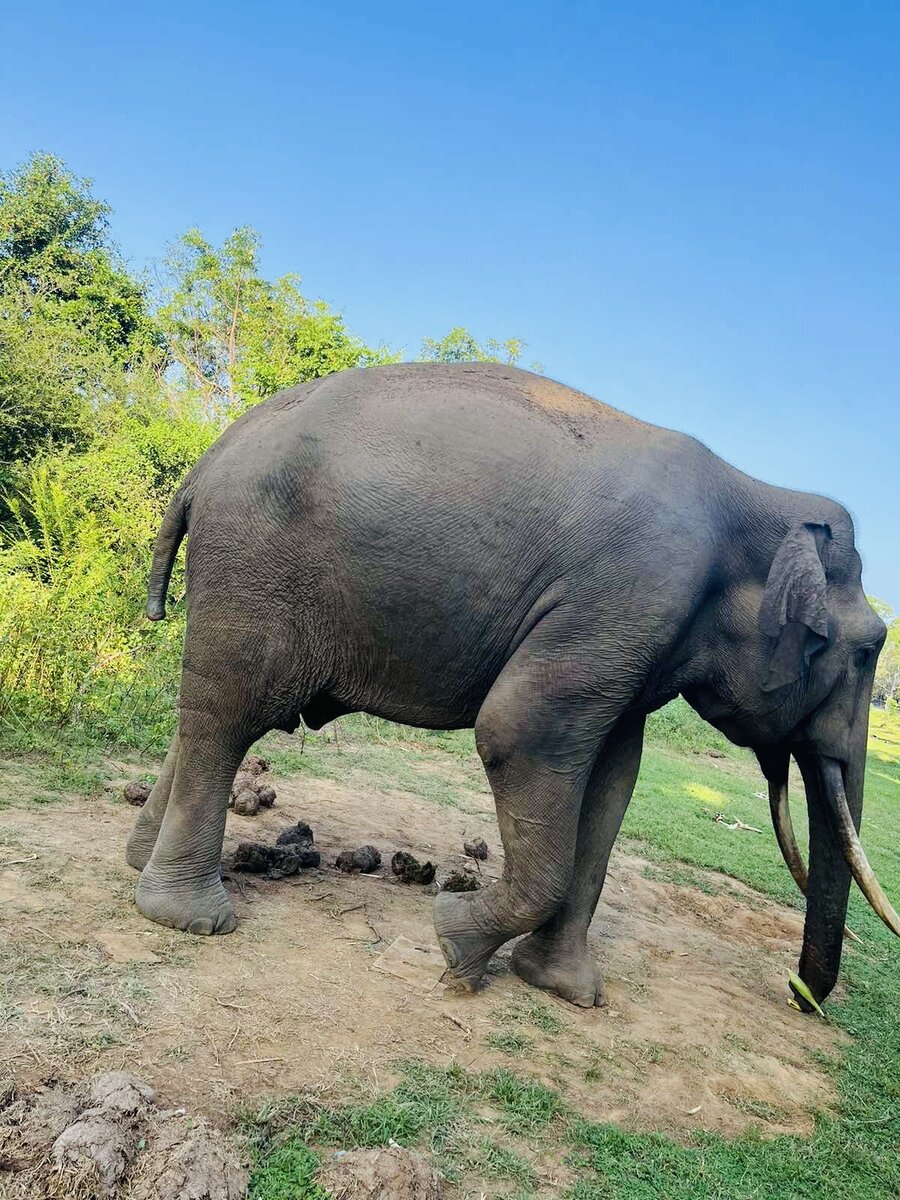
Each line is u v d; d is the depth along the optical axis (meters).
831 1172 2.72
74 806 4.40
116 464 12.65
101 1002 2.59
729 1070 3.23
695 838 7.24
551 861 3.21
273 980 2.99
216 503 3.34
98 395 17.44
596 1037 3.21
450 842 5.56
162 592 3.78
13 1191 1.81
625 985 3.82
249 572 3.29
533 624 3.22
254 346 19.69
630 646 3.16
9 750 5.07
